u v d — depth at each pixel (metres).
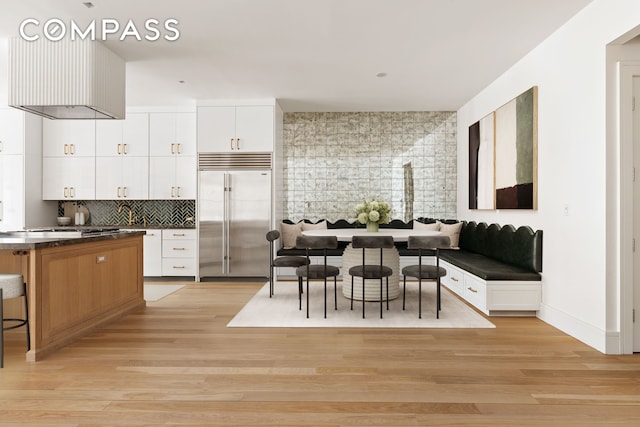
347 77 4.94
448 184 6.74
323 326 3.58
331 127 6.78
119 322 3.75
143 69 4.64
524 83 4.24
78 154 6.23
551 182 3.68
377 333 3.38
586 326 3.11
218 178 5.99
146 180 6.23
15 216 5.83
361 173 6.79
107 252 3.69
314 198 6.77
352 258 4.48
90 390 2.29
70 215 6.57
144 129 6.25
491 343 3.12
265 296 4.87
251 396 2.21
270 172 5.95
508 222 4.68
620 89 2.90
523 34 3.69
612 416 2.00
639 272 2.91
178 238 6.06
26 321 2.82
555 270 3.61
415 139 6.76
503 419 1.97
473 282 4.25
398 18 3.41
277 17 3.40
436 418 1.98
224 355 2.85
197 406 2.10
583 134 3.19
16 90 3.71
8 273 3.17
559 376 2.48
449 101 6.08
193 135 6.22
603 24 2.94
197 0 3.12
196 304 4.49
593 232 3.07
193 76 4.89
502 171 4.70
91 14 3.33
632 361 2.74
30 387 2.33
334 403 2.13
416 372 2.54
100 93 3.85
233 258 5.99
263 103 5.95
